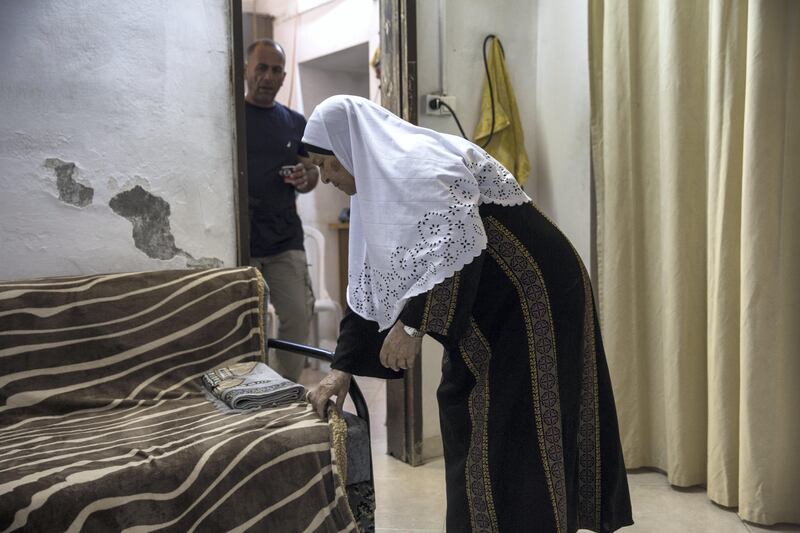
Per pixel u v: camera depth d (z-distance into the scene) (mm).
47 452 1720
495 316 1598
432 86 3051
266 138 3432
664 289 2691
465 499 1605
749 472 2383
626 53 2777
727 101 2396
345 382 1890
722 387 2480
